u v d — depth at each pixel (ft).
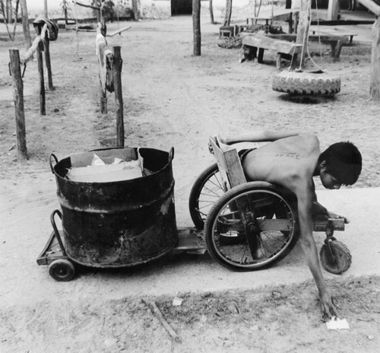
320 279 11.31
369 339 10.77
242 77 41.37
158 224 12.14
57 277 12.58
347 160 11.59
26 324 11.39
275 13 77.41
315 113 29.58
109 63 21.67
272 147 12.53
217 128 26.94
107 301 11.93
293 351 10.50
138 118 29.17
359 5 90.94
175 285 12.33
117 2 93.97
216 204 11.84
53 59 49.03
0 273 13.07
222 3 106.93
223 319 11.47
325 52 51.34
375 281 12.56
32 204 17.52
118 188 11.39
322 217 12.39
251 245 12.76
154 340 10.89
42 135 25.58
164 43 61.77
